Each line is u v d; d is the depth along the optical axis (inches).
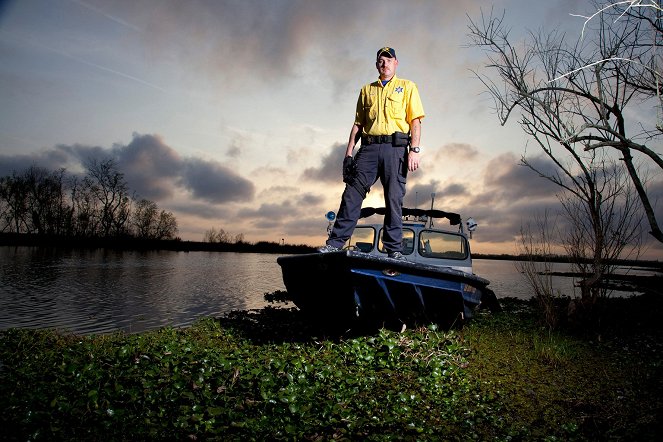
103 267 940.0
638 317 388.2
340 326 293.9
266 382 179.3
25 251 1505.9
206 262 1374.3
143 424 147.3
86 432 142.3
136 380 185.2
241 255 2261.3
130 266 1008.2
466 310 273.0
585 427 155.3
